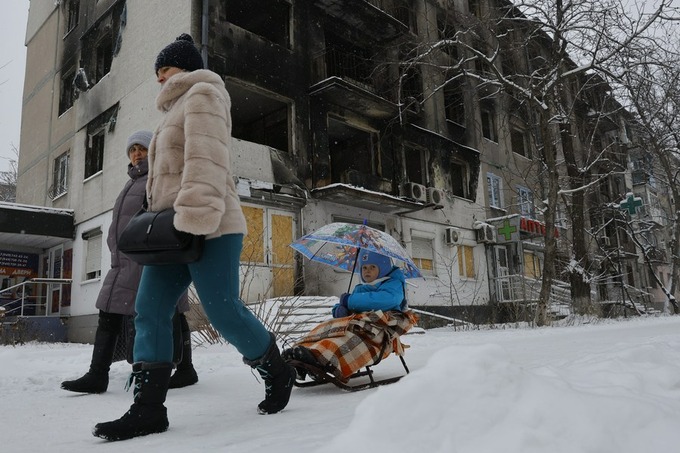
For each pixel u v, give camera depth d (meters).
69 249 15.95
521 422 1.40
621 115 21.19
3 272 16.61
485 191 21.84
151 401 2.30
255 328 2.54
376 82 17.45
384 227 16.69
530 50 18.84
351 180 14.88
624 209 24.84
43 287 17.17
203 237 2.38
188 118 2.35
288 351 3.52
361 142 17.47
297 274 13.45
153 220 2.32
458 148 20.72
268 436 1.97
